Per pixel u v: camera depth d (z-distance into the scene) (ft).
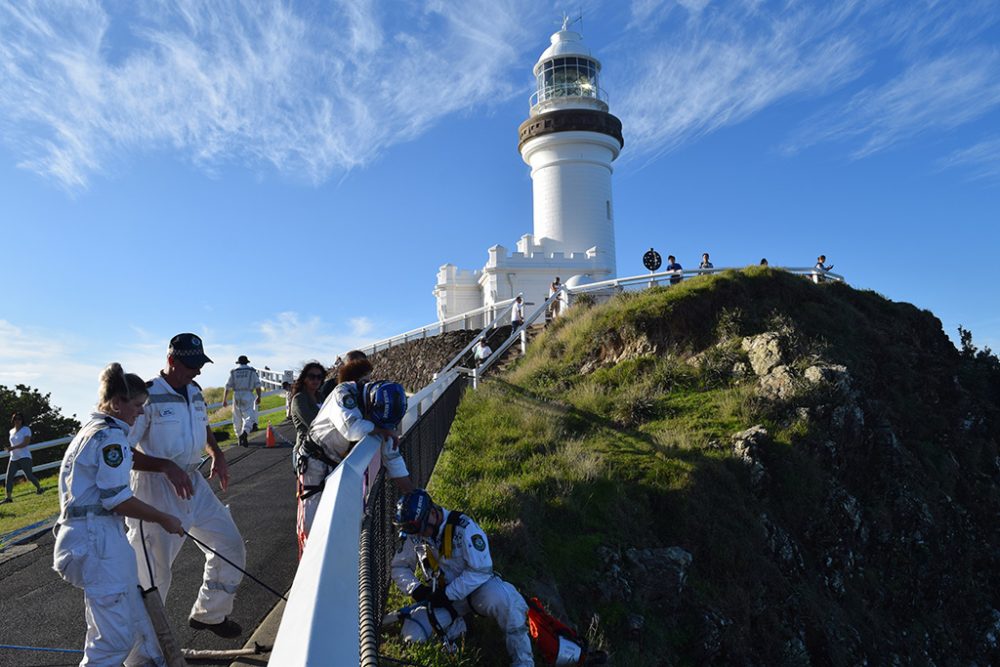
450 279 115.44
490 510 25.38
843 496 41.37
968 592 45.78
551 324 65.31
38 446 43.34
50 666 14.83
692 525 32.96
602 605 25.07
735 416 44.80
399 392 15.26
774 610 31.76
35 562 22.68
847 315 60.75
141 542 13.84
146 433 13.76
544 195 114.93
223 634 15.01
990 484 55.67
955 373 64.39
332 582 7.66
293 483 33.37
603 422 45.11
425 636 14.89
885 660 34.94
